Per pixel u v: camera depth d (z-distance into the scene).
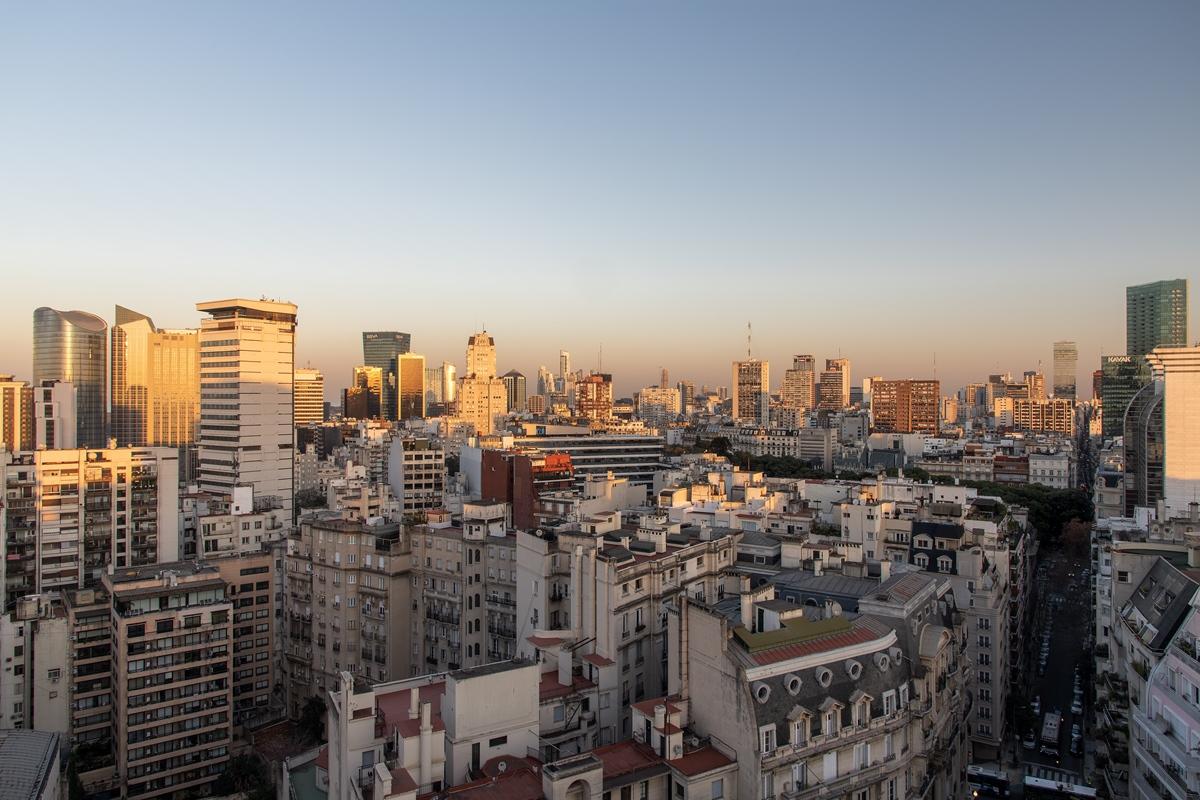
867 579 143.00
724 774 94.75
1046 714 194.75
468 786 91.25
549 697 117.38
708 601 149.88
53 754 133.00
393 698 110.62
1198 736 92.25
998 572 191.25
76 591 195.12
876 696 104.50
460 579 178.62
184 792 173.88
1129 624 123.12
